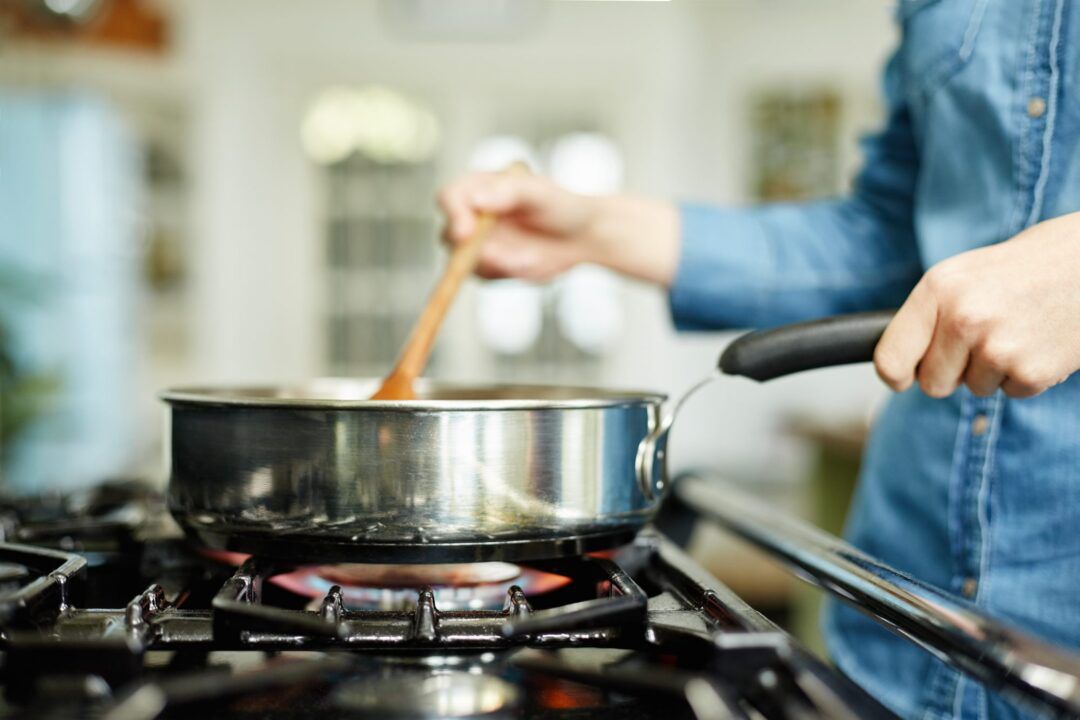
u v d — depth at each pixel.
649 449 0.55
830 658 0.78
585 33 3.90
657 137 3.94
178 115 3.73
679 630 0.42
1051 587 0.63
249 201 3.86
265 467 0.50
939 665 0.67
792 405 3.97
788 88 3.97
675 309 0.89
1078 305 0.46
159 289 3.69
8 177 2.64
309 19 3.82
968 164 0.67
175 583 0.56
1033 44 0.62
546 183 0.84
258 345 3.94
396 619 0.44
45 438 2.38
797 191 3.98
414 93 4.05
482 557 0.49
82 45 3.27
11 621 0.40
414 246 4.10
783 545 0.61
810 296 0.86
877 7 3.88
